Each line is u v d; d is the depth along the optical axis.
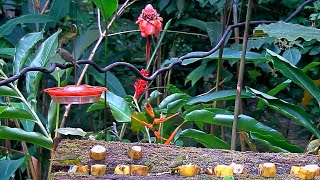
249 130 3.04
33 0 4.37
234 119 2.85
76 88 2.50
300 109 2.99
